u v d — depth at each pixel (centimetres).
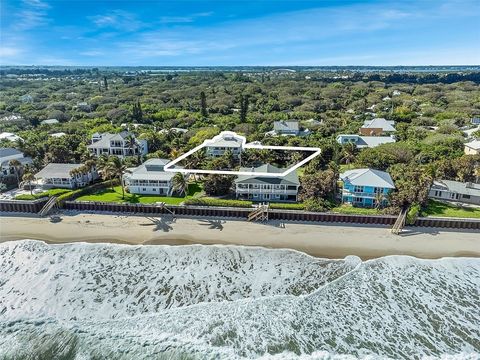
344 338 3231
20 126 11594
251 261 4400
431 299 3741
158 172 6444
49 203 5716
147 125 12000
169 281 3994
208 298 3731
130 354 3047
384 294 3816
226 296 3766
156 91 19688
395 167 6888
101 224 5353
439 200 6038
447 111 13950
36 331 3281
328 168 6825
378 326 3372
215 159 7125
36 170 7081
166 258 4444
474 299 3750
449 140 8669
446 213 5469
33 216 5619
